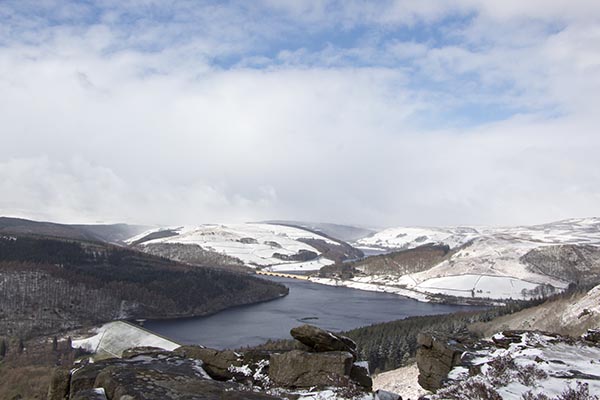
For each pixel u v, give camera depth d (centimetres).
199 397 1309
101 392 1363
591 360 2266
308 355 1819
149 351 1939
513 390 1731
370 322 17588
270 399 1317
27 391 7381
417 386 4312
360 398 1523
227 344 14300
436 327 11444
